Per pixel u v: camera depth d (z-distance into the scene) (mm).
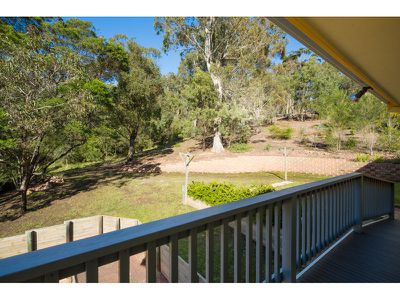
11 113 7379
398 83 3037
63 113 8641
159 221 1102
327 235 2600
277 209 1731
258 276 1565
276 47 16656
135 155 19328
